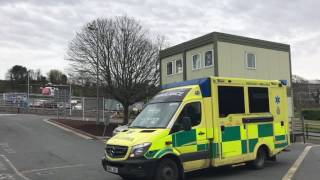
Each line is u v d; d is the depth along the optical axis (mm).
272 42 38250
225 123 12414
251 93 13531
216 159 11961
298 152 18984
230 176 12266
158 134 10648
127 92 30188
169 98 11875
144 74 31219
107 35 30734
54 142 23672
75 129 30734
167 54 40562
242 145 12891
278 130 14453
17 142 23375
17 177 13109
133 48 30953
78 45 32375
